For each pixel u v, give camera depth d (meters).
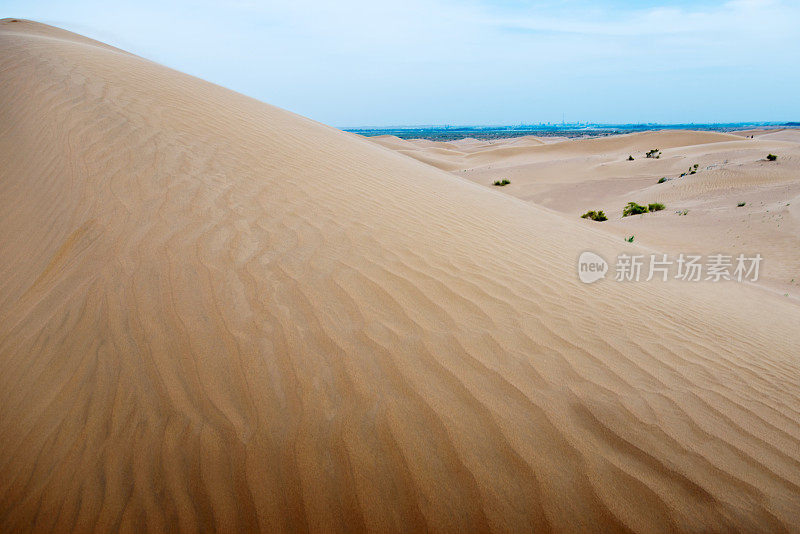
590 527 1.71
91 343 2.52
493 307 3.35
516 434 2.09
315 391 2.26
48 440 1.98
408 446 1.99
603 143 56.03
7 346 2.54
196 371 2.34
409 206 6.04
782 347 3.97
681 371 2.90
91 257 3.37
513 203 10.45
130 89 7.52
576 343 3.02
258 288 3.12
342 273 3.49
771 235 14.93
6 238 3.86
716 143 44.84
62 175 4.66
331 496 1.80
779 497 1.89
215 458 1.92
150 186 4.57
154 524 1.71
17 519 1.72
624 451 2.06
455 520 1.73
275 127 8.81
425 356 2.60
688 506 1.81
